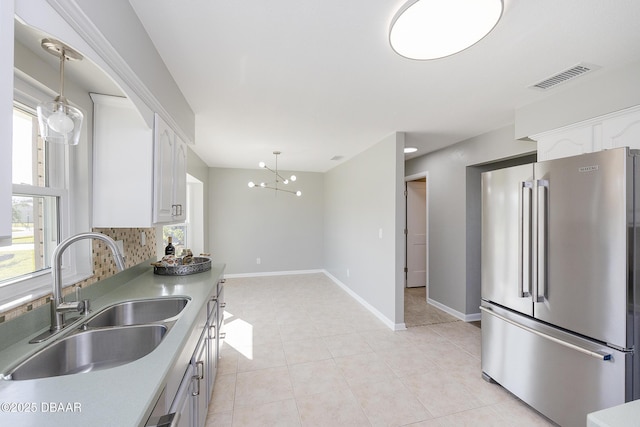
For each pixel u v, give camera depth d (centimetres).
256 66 180
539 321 187
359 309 400
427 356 268
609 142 189
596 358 155
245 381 226
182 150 216
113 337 126
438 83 204
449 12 122
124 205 159
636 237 146
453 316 378
